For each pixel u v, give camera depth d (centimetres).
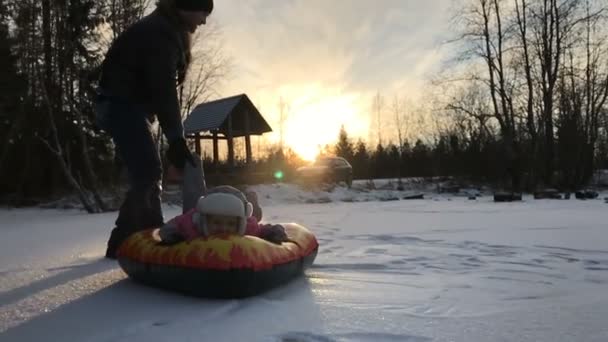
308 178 2194
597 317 246
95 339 210
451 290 305
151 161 373
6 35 1672
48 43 1427
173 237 298
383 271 368
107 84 365
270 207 1458
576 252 458
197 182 398
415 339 213
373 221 817
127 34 353
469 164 2486
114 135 370
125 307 254
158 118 348
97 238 600
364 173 3731
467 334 220
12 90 1711
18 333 218
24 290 288
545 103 2369
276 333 218
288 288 305
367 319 240
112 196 1784
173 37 351
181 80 383
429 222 778
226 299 269
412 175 3059
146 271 283
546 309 261
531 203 1420
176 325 228
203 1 359
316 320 238
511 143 2361
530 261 412
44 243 553
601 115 2752
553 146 2408
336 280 331
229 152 2120
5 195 1936
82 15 1467
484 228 671
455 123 2662
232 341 208
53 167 1916
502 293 298
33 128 1805
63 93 1609
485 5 2436
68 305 258
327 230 667
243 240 278
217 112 2145
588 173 2494
